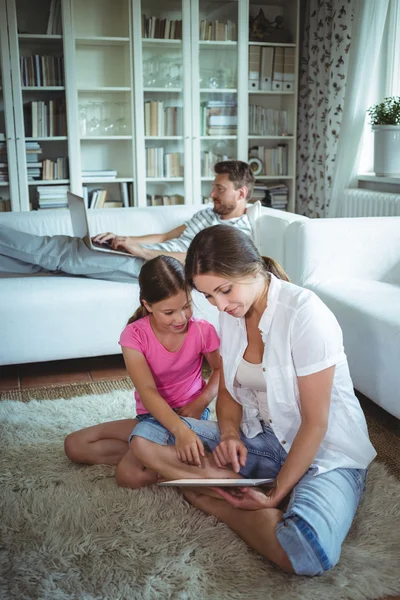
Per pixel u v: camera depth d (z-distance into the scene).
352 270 2.86
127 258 2.93
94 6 4.59
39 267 3.01
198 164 5.00
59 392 2.63
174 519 1.61
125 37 4.67
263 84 4.98
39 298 2.70
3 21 4.40
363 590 1.34
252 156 5.12
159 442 1.61
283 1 5.02
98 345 2.81
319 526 1.34
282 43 4.95
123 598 1.33
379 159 4.18
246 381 1.59
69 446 1.92
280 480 1.42
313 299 1.44
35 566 1.43
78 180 4.77
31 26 4.48
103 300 2.77
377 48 4.26
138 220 3.38
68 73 4.59
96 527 1.59
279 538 1.35
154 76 4.78
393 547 1.50
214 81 4.90
